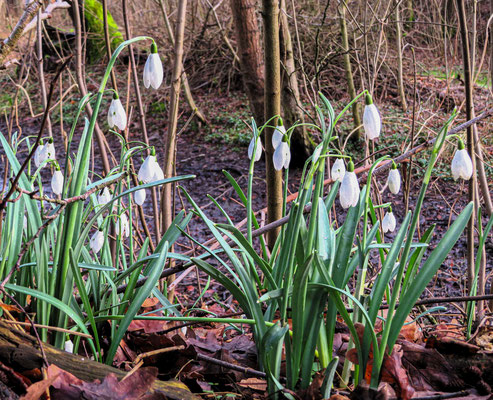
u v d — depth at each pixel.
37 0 2.17
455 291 4.74
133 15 12.92
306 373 1.76
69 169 2.59
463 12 2.58
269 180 3.25
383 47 8.75
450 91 8.17
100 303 2.21
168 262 2.99
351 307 2.12
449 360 1.90
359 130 8.63
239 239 1.83
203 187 9.05
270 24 3.03
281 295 1.71
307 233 1.81
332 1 9.61
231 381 1.98
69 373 1.63
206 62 12.49
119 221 2.48
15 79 13.59
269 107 3.14
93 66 13.52
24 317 2.05
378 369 1.67
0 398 1.44
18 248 2.07
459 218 1.74
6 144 2.09
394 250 1.74
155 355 2.07
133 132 11.70
